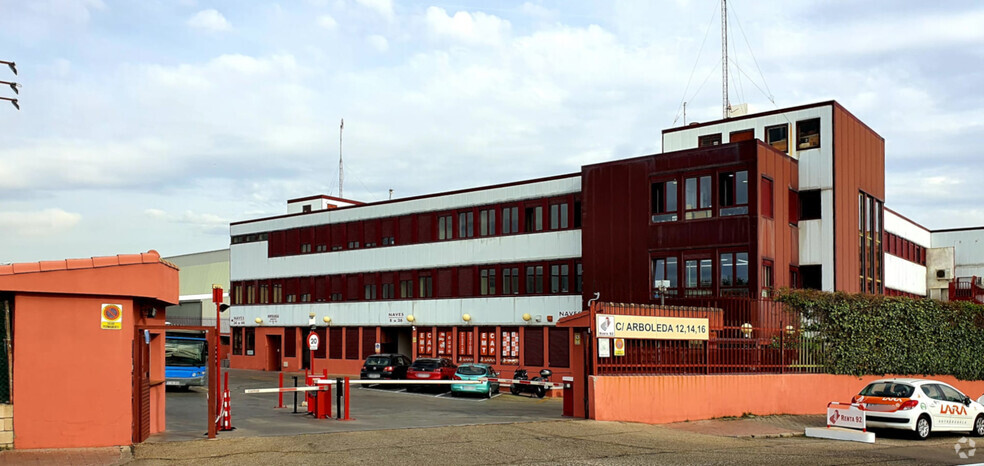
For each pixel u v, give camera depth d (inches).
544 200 1635.1
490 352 1699.1
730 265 1279.5
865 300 1133.1
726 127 1546.5
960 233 2214.6
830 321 1103.6
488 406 1072.8
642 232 1382.9
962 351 1249.4
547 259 1614.2
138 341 599.2
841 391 1096.2
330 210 2074.3
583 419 824.3
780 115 1482.5
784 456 647.8
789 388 1031.0
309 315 2087.8
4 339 555.2
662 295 1272.1
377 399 1202.0
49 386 560.7
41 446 555.5
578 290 1558.8
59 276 560.7
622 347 853.2
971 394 1257.4
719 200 1302.9
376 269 1942.7
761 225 1272.1
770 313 1044.5
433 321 1807.3
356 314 1977.1
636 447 660.7
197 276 2893.7
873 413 884.0
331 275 2053.4
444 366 1425.9
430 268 1825.8
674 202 1353.3
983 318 1283.2
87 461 525.3
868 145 1581.0
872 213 1588.3
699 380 922.7
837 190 1422.2
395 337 1969.7
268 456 557.6
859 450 718.5
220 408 714.8
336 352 2031.3
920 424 862.5
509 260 1679.4
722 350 965.2
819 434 837.2
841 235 1428.4
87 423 570.3
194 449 578.9
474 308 1732.3
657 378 877.2
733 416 954.1
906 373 1167.0
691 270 1320.1
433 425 754.8
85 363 571.5
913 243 1941.4
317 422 780.6
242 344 2300.7
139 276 590.6
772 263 1302.9
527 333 1641.2
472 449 613.3
